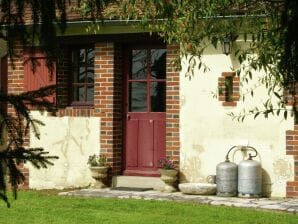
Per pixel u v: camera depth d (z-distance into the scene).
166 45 12.20
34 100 4.75
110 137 12.50
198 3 6.87
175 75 12.02
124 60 12.80
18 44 4.81
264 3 6.61
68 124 12.89
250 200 10.73
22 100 4.69
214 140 11.76
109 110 12.54
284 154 11.24
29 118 4.79
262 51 6.63
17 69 13.22
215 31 7.34
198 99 11.86
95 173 12.30
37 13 4.66
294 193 11.15
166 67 12.12
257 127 11.44
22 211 9.73
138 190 11.93
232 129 11.62
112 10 9.85
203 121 11.84
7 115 4.68
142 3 7.76
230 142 11.64
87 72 13.08
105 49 12.60
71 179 12.86
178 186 11.72
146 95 12.62
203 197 10.99
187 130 11.95
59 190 12.53
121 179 12.39
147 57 12.61
